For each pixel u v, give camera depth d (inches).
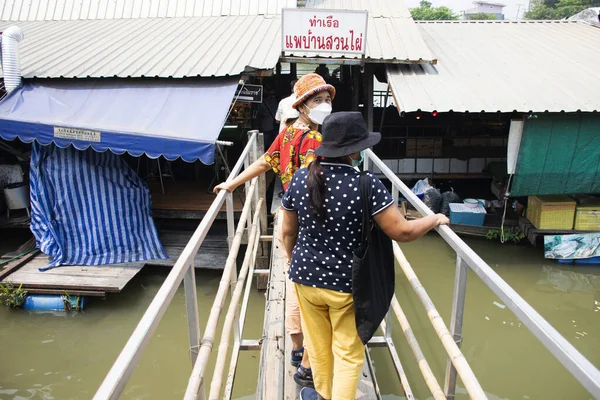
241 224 145.9
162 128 278.4
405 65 359.9
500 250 336.2
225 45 354.9
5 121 278.7
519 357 223.8
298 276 79.2
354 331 79.4
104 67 328.2
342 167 73.2
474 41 424.8
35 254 305.7
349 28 325.1
